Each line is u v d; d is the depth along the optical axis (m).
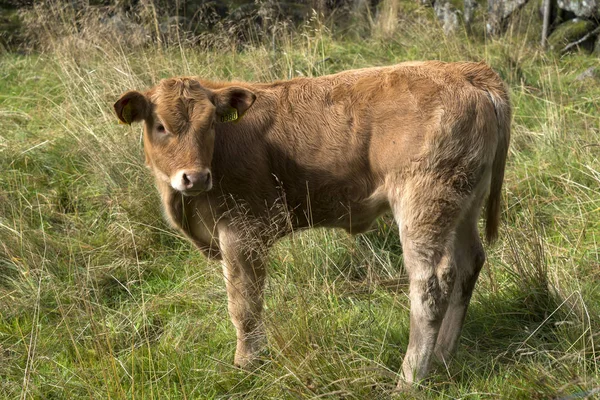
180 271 6.09
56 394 4.64
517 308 5.12
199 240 5.07
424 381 4.39
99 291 5.74
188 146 4.39
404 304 5.28
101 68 8.55
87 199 7.09
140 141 7.21
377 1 13.60
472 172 4.43
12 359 4.96
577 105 8.14
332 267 5.82
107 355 4.83
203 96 4.50
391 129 4.54
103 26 9.96
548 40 11.27
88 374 4.64
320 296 5.05
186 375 4.71
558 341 4.68
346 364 4.31
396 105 4.54
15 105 9.35
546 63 10.23
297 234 5.86
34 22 11.03
